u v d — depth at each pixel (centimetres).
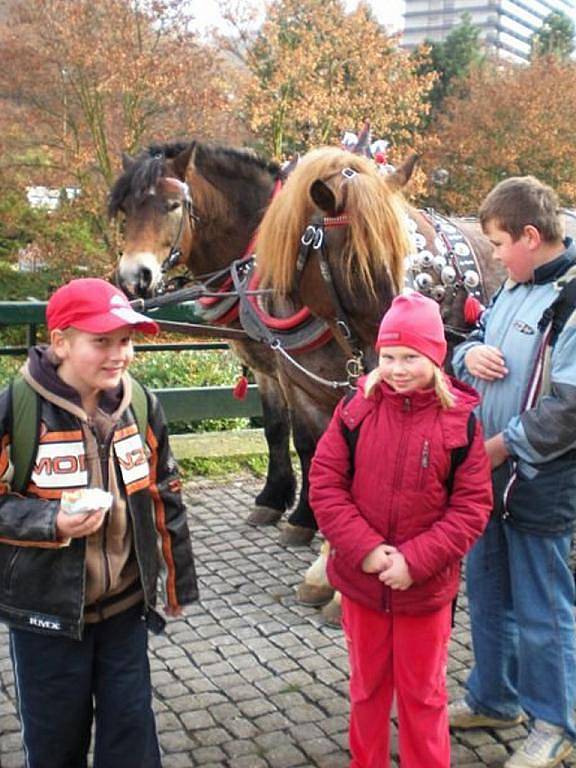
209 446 598
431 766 237
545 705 257
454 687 320
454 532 221
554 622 253
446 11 5578
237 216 433
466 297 345
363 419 230
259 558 443
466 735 285
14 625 205
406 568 220
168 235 419
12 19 1523
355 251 288
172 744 282
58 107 1567
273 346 360
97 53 1491
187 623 369
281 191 316
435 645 233
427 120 2303
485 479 225
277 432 483
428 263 332
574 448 243
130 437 210
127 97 1552
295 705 307
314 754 279
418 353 218
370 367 311
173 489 225
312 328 344
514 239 243
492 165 2097
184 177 421
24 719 214
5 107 1559
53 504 195
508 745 280
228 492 545
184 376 636
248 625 369
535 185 245
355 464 231
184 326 425
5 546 203
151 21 1538
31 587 203
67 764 220
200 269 444
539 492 246
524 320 247
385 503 226
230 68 1683
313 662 338
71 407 199
